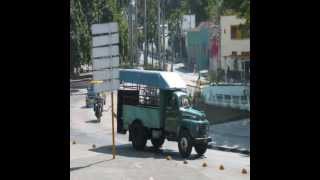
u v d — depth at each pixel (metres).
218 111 42.12
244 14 37.94
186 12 99.25
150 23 100.88
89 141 31.34
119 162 23.03
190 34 81.50
